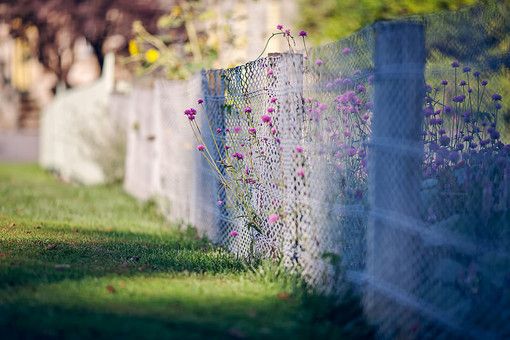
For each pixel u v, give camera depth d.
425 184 8.10
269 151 10.20
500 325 6.80
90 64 44.06
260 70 10.33
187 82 14.96
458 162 8.98
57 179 30.95
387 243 7.71
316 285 9.03
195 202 14.42
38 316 7.46
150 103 19.44
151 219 16.86
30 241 11.86
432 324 7.32
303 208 9.39
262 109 10.34
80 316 7.54
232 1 21.06
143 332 7.18
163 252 11.52
